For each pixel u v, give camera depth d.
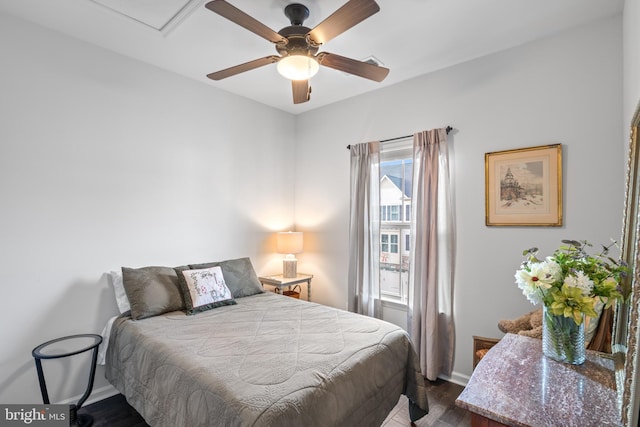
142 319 2.26
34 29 2.19
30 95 2.16
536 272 1.36
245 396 1.30
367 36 2.29
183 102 2.99
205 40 2.39
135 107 2.67
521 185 2.36
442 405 2.30
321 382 1.45
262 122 3.70
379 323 2.20
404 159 3.12
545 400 1.07
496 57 2.51
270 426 1.17
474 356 2.21
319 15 2.06
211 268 2.76
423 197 2.75
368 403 1.63
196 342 1.85
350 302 3.26
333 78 3.00
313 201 3.84
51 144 2.25
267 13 2.05
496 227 2.48
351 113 3.48
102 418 2.17
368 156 3.22
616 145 2.02
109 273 2.50
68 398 2.28
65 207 2.30
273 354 1.69
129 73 2.64
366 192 3.22
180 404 1.49
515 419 0.98
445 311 2.65
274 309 2.53
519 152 2.37
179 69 2.87
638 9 1.39
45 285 2.21
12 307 2.08
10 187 2.08
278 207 3.86
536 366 1.32
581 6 1.95
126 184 2.61
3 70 2.06
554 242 2.24
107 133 2.51
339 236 3.57
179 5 2.00
